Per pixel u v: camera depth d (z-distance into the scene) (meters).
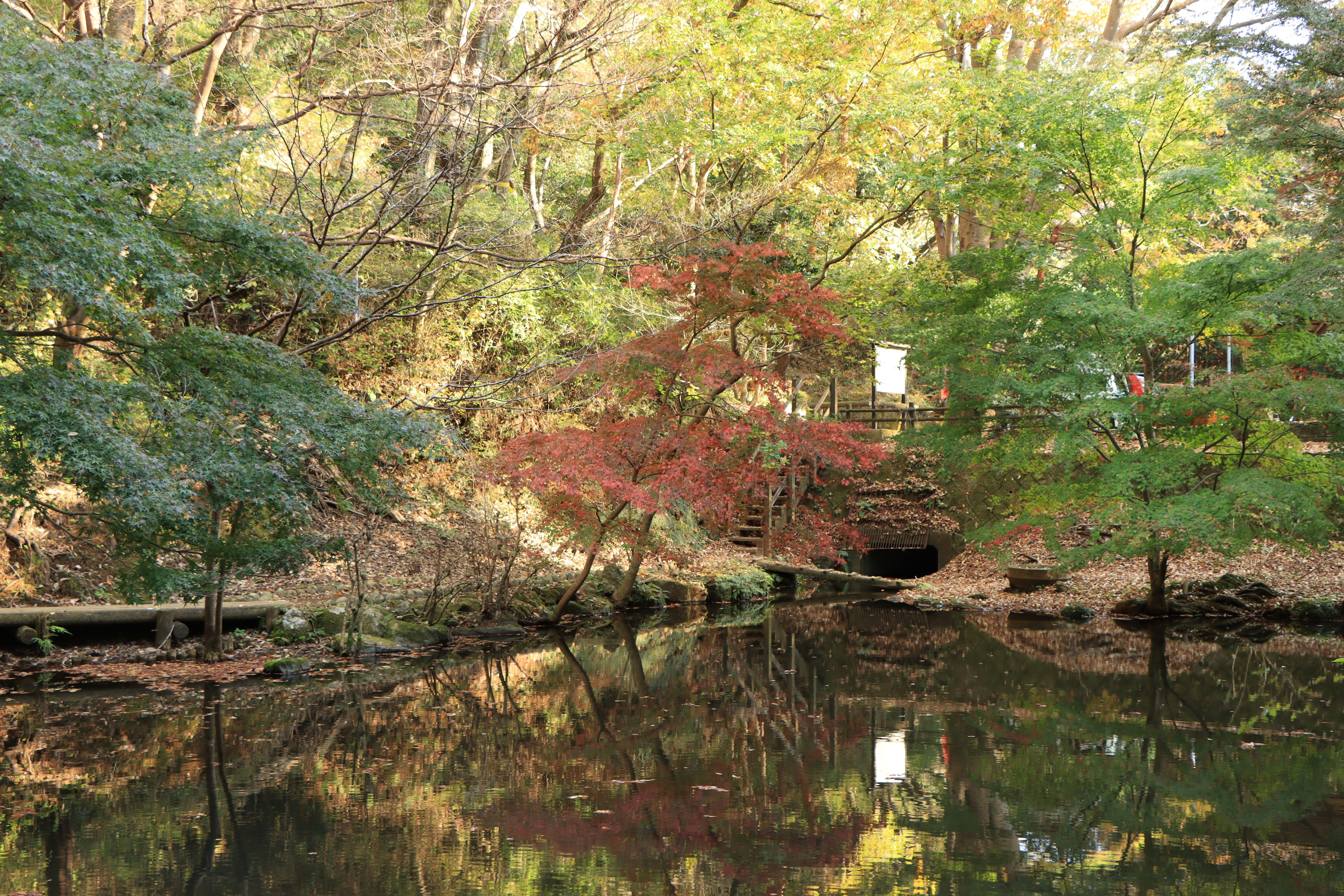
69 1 9.23
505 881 4.04
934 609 13.85
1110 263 11.09
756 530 18.52
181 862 4.23
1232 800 5.19
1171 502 10.66
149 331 7.06
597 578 13.68
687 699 7.91
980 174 11.84
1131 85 10.65
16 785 5.39
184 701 7.59
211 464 6.38
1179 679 8.66
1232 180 10.92
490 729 6.82
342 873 4.11
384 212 10.29
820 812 5.00
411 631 10.51
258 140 7.71
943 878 4.11
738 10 13.20
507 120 10.67
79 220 5.39
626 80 11.49
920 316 12.86
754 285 11.03
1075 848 4.48
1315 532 10.48
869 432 17.27
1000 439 12.62
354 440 7.05
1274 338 10.86
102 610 9.05
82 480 5.73
